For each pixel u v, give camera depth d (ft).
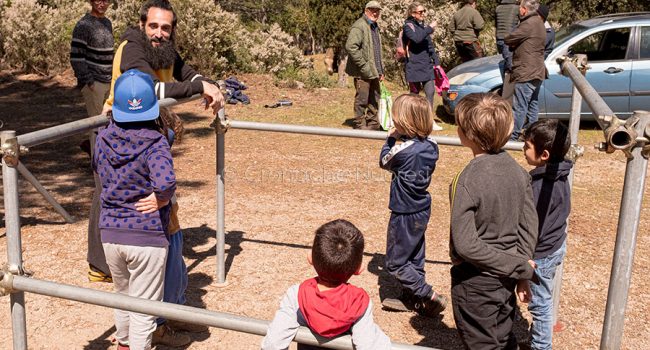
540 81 29.32
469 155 28.68
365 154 28.73
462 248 8.75
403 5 46.98
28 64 46.98
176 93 11.81
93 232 14.83
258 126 14.16
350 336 7.00
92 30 22.58
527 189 9.28
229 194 22.68
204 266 16.47
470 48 41.37
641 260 17.54
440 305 13.69
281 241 18.38
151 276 10.43
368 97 32.89
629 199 5.57
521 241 9.37
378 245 18.34
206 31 45.01
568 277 16.37
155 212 10.23
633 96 32.83
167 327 12.58
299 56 51.39
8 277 7.59
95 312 14.14
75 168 25.98
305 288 7.45
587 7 52.26
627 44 33.06
